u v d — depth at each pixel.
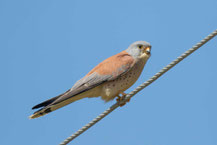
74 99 11.69
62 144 10.19
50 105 11.03
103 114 10.38
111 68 11.65
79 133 10.16
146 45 11.88
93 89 11.66
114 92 11.71
